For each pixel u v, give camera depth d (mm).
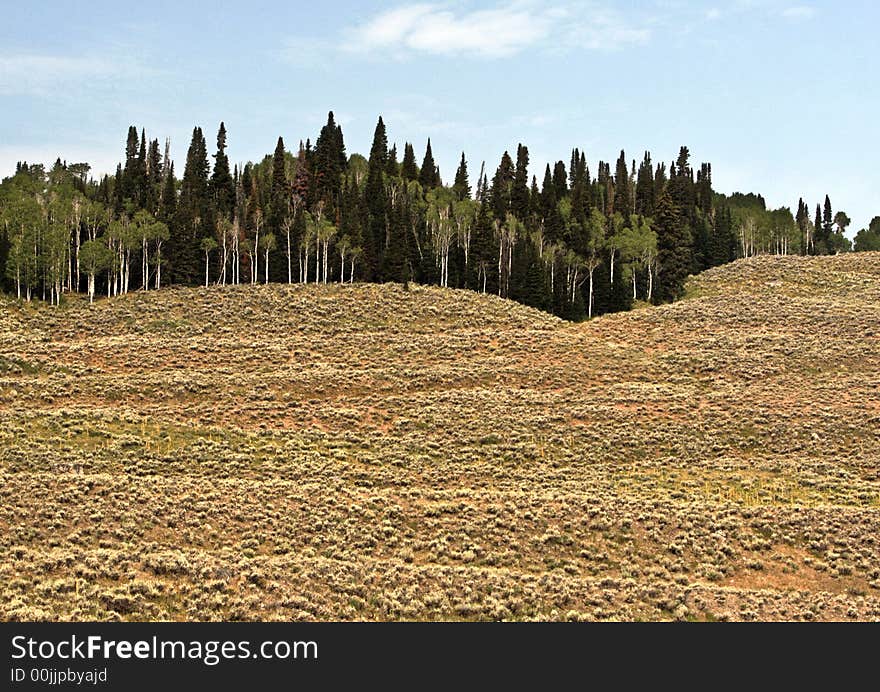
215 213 110750
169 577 35094
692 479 51000
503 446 55188
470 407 61875
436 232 114375
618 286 104125
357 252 102688
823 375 69938
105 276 101688
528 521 43438
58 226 91625
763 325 85875
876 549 42000
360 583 35969
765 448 55812
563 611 35062
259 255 107000
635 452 55000
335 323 85750
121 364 69438
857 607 36875
